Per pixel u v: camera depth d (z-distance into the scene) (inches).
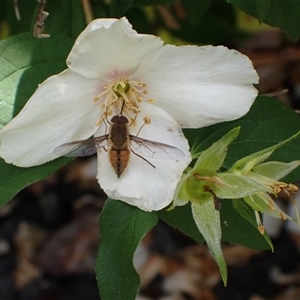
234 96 8.3
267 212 8.6
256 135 9.0
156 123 8.5
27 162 8.3
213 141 9.0
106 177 8.4
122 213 8.7
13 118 8.2
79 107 8.3
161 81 8.4
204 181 8.5
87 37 7.9
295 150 9.0
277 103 9.1
